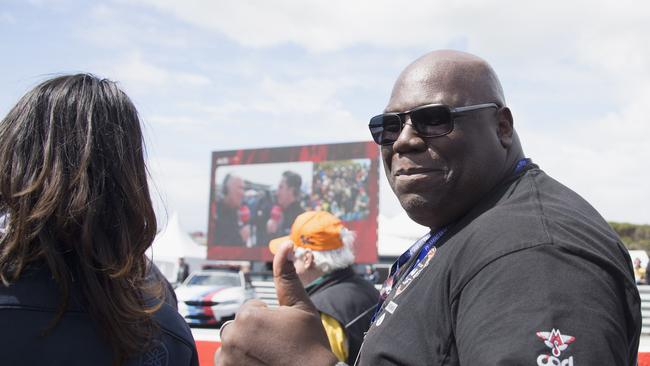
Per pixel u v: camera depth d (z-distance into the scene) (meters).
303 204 20.33
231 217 21.61
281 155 20.98
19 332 1.05
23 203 1.10
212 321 13.79
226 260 21.44
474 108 1.39
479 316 1.08
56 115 1.16
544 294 1.03
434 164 1.39
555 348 0.98
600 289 1.05
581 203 1.31
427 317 1.23
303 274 2.85
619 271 1.09
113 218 1.18
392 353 1.24
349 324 2.59
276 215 20.84
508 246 1.12
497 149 1.43
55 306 1.09
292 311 1.37
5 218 1.15
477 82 1.42
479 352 1.04
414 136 1.41
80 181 1.12
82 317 1.12
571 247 1.08
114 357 1.12
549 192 1.32
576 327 1.00
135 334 1.16
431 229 1.52
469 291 1.14
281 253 1.47
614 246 1.17
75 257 1.15
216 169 22.11
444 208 1.40
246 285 15.27
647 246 26.80
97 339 1.12
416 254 1.56
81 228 1.12
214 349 4.45
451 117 1.38
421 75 1.43
